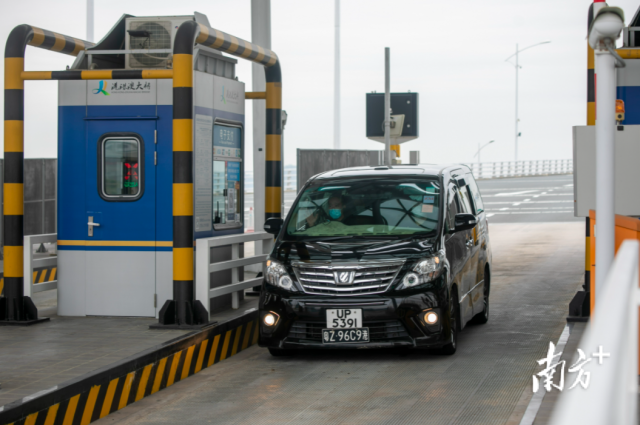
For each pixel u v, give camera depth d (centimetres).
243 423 551
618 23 473
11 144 864
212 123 915
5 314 855
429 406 574
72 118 896
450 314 735
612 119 487
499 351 771
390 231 773
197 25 823
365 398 606
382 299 714
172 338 733
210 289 849
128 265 884
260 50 1005
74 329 809
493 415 545
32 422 510
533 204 3784
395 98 2009
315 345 724
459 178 920
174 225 807
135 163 884
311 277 734
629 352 194
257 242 1352
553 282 1316
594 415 111
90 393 577
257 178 1355
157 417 579
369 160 2127
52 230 1694
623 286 180
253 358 795
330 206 816
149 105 877
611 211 488
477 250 899
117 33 958
